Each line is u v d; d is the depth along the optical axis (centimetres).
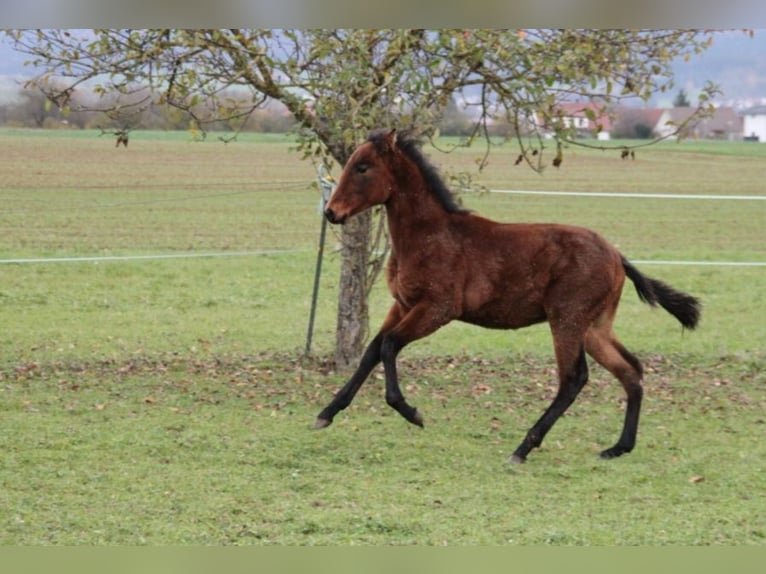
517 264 792
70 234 2148
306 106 967
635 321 1428
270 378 1034
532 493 707
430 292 790
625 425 811
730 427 894
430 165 801
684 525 647
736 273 1867
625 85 955
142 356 1138
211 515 648
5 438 809
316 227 2386
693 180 3700
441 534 621
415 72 877
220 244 2095
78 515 645
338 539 611
